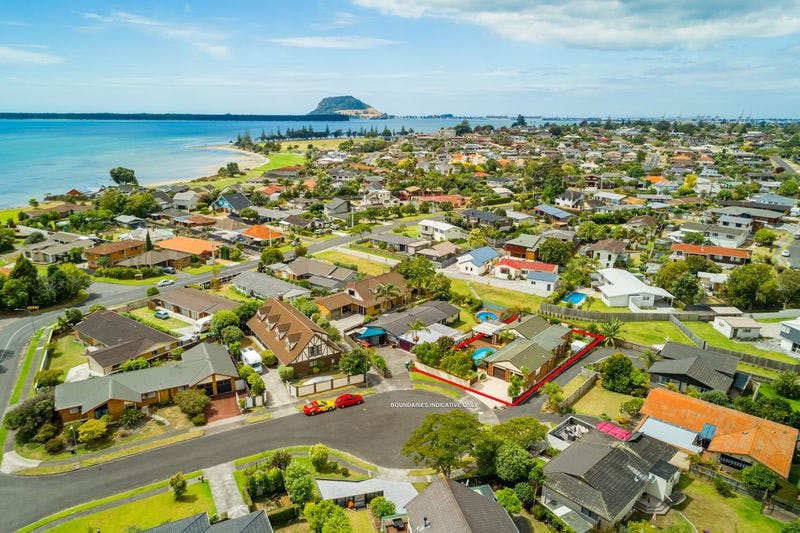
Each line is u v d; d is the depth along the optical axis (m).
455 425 46.84
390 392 65.75
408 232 148.62
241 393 64.56
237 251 121.81
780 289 93.69
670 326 88.62
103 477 48.50
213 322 78.31
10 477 48.41
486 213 156.00
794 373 68.00
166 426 56.94
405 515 42.19
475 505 39.28
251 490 44.88
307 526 42.50
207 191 198.88
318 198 195.62
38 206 166.88
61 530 41.72
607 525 41.62
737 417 54.69
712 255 115.50
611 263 116.62
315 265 107.50
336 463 50.91
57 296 92.06
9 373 67.44
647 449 49.44
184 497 45.66
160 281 104.94
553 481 44.72
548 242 119.00
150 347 71.25
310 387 64.38
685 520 44.16
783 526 43.72
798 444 54.03
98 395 57.22
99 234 139.50
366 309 89.25
